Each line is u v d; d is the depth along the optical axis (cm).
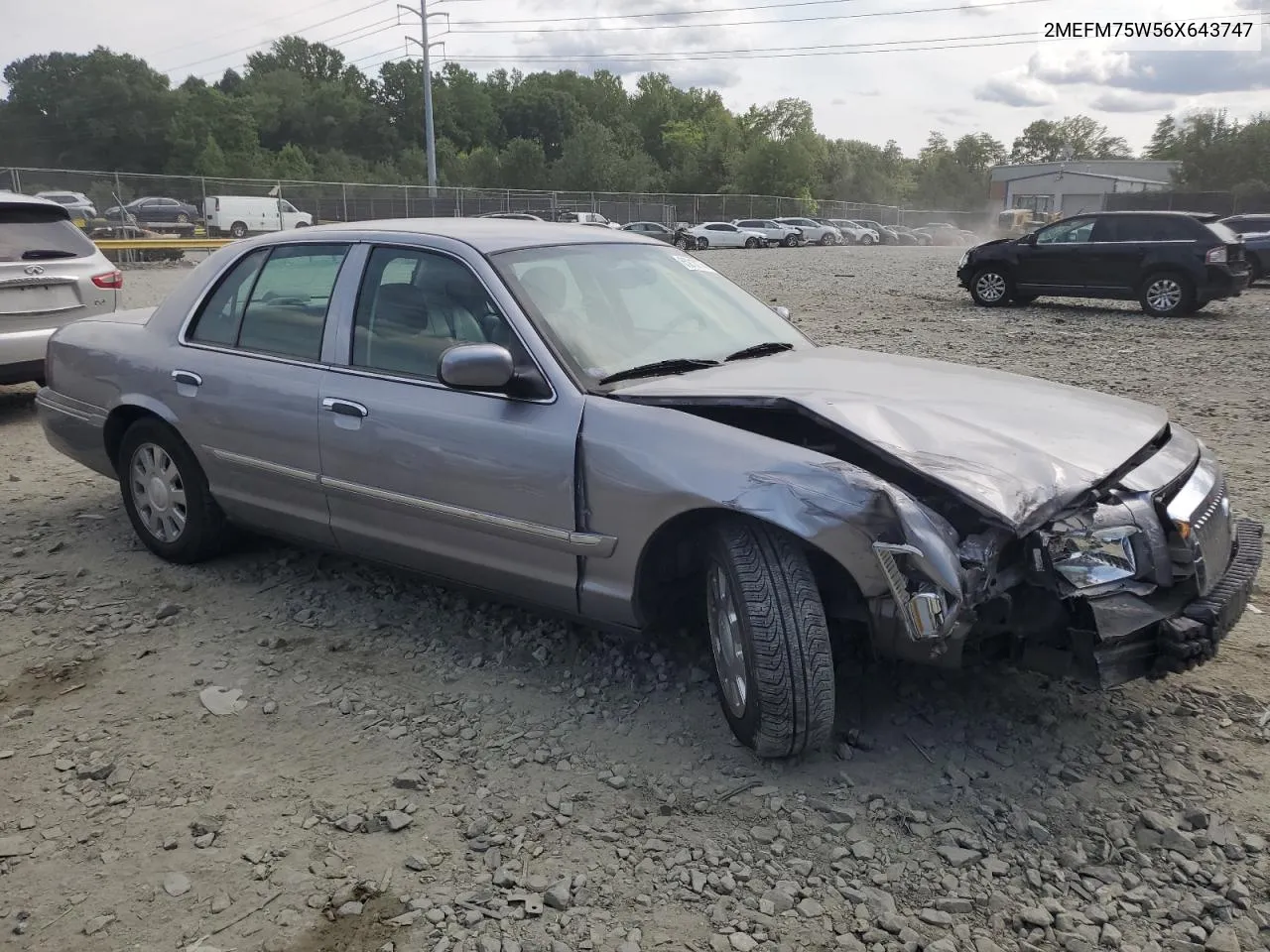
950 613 279
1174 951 248
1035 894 268
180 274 2416
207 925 261
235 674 392
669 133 10444
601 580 344
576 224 463
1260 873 274
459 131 11412
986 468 296
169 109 10331
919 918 260
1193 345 1238
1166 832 288
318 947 253
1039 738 336
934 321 1507
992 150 12612
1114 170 7875
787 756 318
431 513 380
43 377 803
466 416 365
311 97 10981
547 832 295
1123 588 302
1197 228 1546
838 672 374
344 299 416
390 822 299
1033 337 1315
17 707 370
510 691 374
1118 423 346
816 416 312
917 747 332
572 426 341
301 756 337
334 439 405
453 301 386
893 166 11831
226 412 445
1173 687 368
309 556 507
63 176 3419
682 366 377
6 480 656
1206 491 337
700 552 345
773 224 5000
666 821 299
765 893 269
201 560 498
